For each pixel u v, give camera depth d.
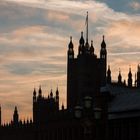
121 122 112.56
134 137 109.38
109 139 114.19
